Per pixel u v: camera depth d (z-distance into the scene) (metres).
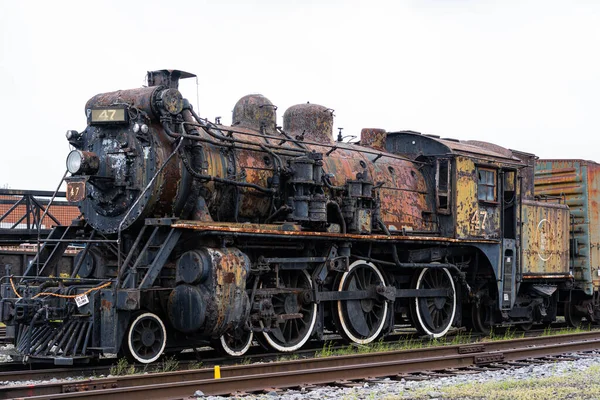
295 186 12.23
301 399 8.23
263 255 12.16
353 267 13.30
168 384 8.15
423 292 14.43
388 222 14.14
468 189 15.02
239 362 11.33
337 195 13.23
